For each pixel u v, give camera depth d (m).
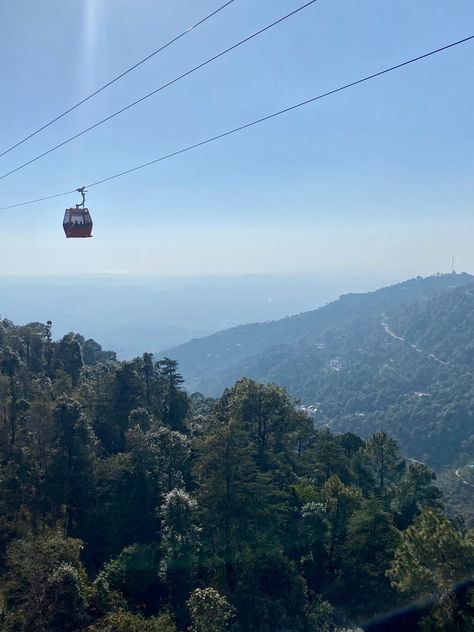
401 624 28.50
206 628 23.12
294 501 38.84
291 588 29.73
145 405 55.88
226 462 32.12
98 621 22.38
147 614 27.28
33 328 75.38
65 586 22.55
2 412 45.59
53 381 61.09
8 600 22.53
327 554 35.44
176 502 30.80
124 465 37.88
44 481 36.66
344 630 28.78
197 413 72.81
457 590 23.27
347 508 35.47
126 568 29.14
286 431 46.31
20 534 32.06
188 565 29.44
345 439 56.81
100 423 52.12
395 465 51.81
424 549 24.22
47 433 39.38
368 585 31.55
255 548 30.77
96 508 36.38
